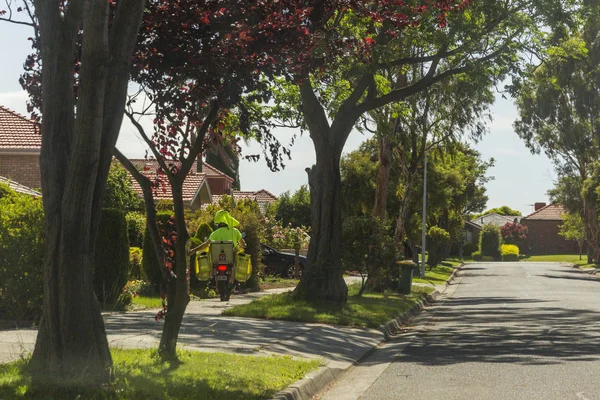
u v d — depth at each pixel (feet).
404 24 34.04
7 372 26.86
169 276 32.99
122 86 27.37
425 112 108.58
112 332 43.98
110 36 27.20
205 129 31.42
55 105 27.02
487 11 74.02
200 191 146.00
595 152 219.41
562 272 212.43
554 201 238.68
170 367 31.63
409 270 98.63
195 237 78.89
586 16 77.87
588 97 206.18
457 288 132.98
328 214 71.05
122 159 31.42
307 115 71.61
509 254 374.84
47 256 26.61
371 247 83.51
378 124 86.43
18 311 47.96
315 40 31.32
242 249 70.28
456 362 41.47
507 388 32.91
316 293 69.92
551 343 49.75
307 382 32.32
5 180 93.97
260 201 240.94
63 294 26.30
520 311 78.23
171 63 30.35
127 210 109.81
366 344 50.16
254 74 30.07
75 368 26.02
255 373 32.63
